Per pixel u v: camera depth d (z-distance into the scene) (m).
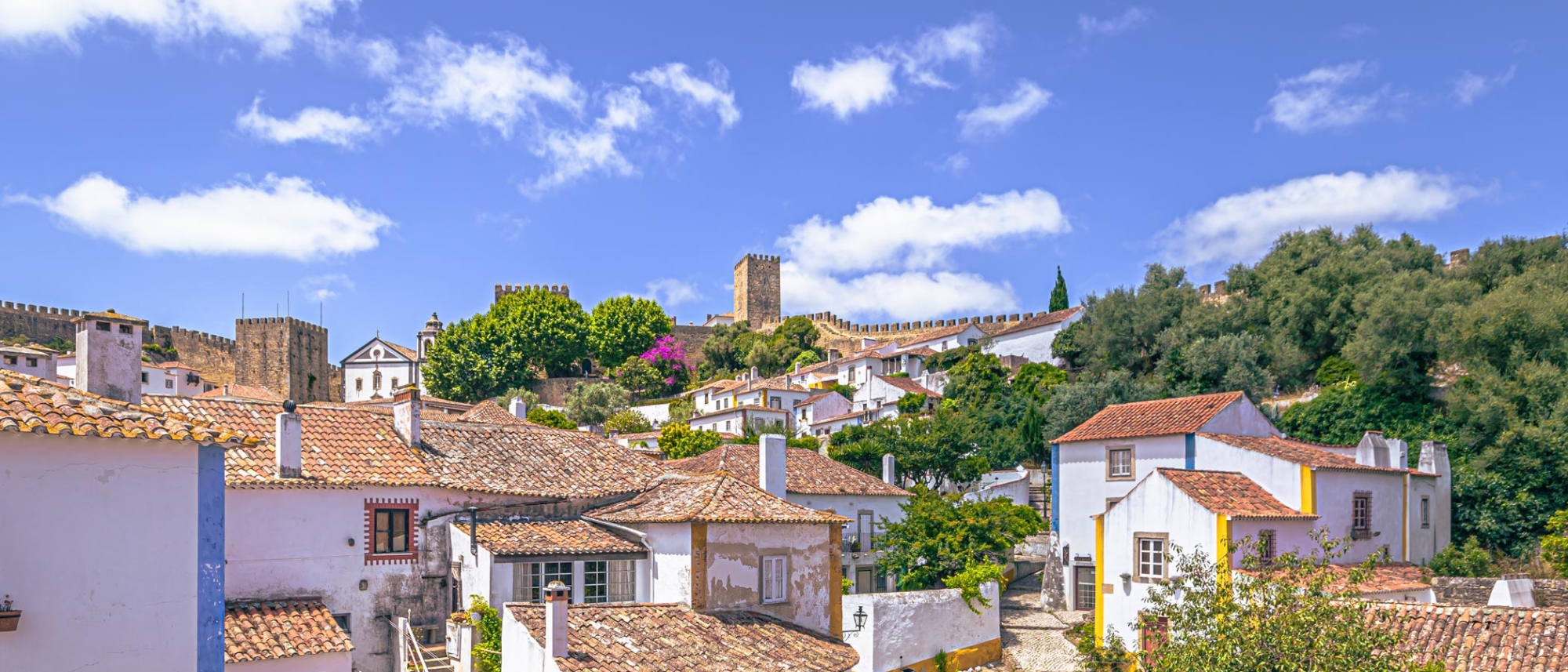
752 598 26.48
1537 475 48.28
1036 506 65.56
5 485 13.48
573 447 35.88
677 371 126.88
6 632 13.25
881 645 35.75
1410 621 23.44
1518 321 55.03
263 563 26.97
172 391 95.00
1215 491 36.66
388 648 28.61
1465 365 56.75
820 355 128.88
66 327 104.62
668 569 26.61
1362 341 60.62
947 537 43.34
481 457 32.84
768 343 135.25
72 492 14.03
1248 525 34.72
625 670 21.12
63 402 14.48
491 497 31.00
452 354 118.25
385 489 29.19
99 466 14.30
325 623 25.59
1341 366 67.62
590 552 28.58
